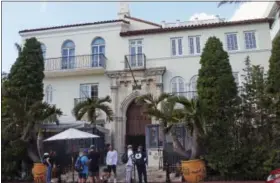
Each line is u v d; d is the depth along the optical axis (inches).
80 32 1039.0
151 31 992.2
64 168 756.0
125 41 1005.2
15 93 732.0
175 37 983.6
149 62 978.1
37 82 793.6
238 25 954.1
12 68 792.9
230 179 613.6
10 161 692.1
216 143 625.0
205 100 669.3
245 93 684.1
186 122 610.9
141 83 960.3
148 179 668.7
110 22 1017.5
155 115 618.8
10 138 697.0
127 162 614.9
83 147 824.9
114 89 968.9
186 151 639.1
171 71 961.5
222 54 729.6
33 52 806.5
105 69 990.4
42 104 711.7
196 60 953.5
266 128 643.5
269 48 922.7
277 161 588.7
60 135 671.8
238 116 661.3
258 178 606.5
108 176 631.2
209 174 633.0
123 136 939.3
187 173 563.5
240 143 634.8
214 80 706.8
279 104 631.2
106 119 924.0
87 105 802.2
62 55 1038.4
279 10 664.4
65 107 994.1
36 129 708.0
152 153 760.3
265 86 662.5
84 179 598.2
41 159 681.6
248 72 715.4
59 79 1020.5
